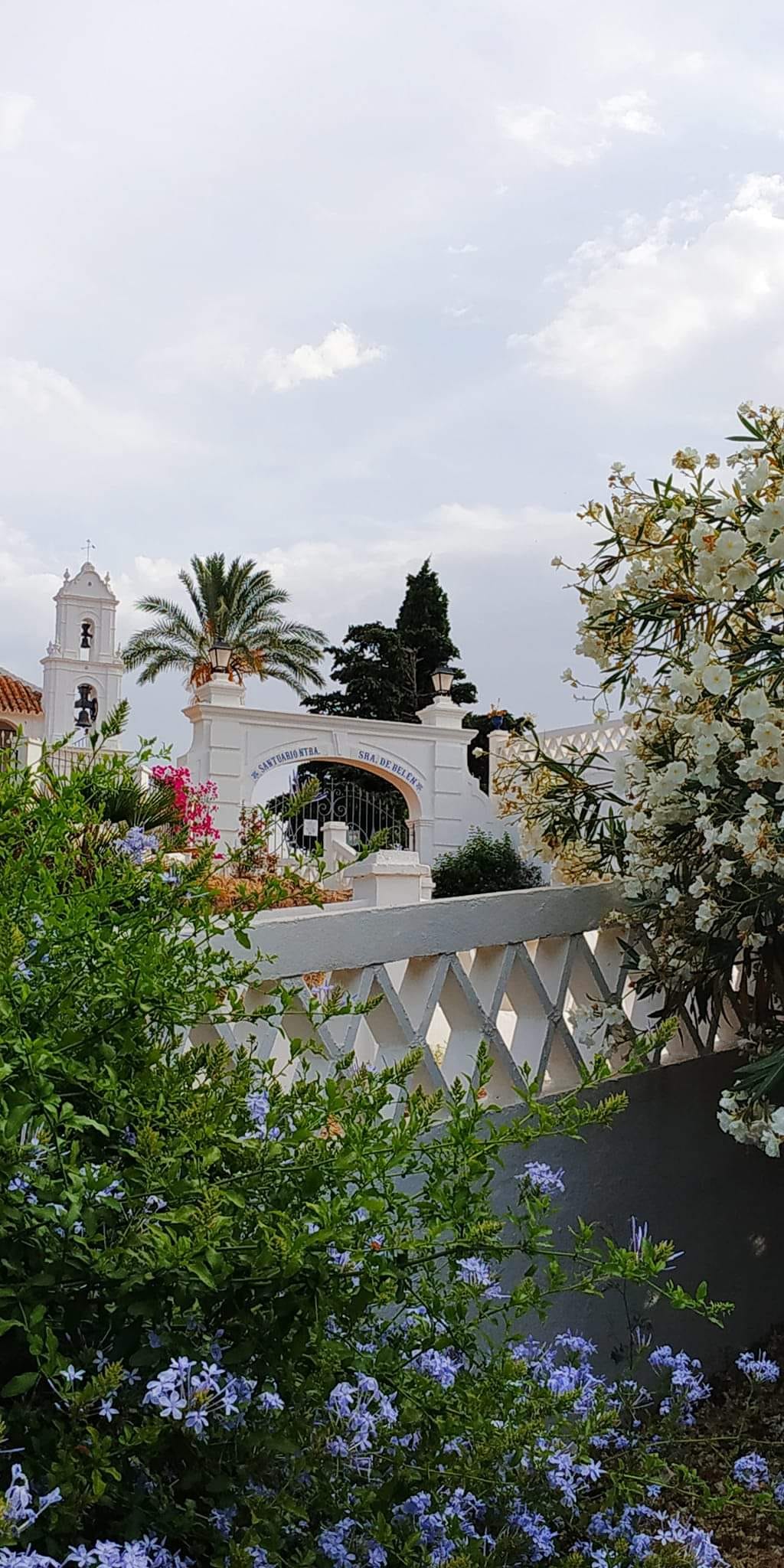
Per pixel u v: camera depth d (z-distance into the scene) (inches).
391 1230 82.7
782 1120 118.4
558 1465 82.7
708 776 128.5
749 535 119.6
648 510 140.0
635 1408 110.1
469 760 1504.7
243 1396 71.3
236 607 1604.3
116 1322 71.3
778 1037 140.9
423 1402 79.6
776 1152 118.8
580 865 160.1
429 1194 87.3
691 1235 148.8
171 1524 68.1
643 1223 143.9
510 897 141.1
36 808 98.4
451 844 1024.2
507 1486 84.8
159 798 205.8
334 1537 71.4
